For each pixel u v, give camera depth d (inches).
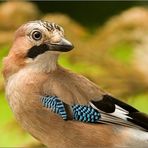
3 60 137.5
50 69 137.0
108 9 175.0
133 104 146.6
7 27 147.2
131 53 147.1
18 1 147.8
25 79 136.8
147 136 136.9
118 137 136.7
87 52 145.9
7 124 144.4
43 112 136.6
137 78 145.3
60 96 136.6
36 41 136.6
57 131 136.6
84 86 136.9
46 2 178.2
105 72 145.3
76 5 176.2
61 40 136.4
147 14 147.2
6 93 137.4
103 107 136.8
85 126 136.6
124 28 147.0
